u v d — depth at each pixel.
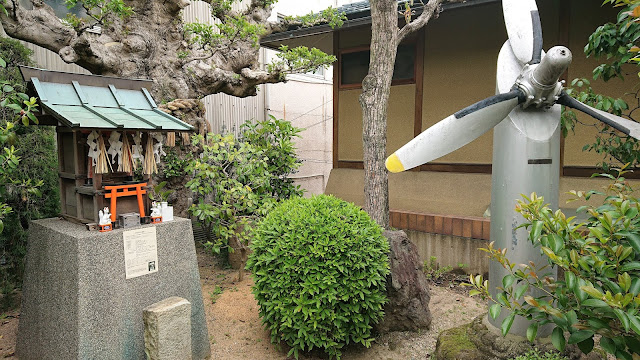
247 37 6.57
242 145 5.63
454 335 3.26
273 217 3.89
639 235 1.90
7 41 4.70
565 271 1.97
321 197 4.12
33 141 4.66
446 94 6.46
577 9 5.40
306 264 3.40
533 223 2.14
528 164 2.81
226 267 5.98
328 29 6.67
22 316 3.62
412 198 6.57
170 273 3.50
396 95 6.94
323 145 12.82
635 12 2.06
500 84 2.89
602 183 5.30
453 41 6.34
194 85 6.19
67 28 5.09
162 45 5.97
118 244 3.15
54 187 4.88
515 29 2.88
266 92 10.28
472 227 5.21
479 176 6.19
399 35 4.96
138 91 3.83
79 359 2.89
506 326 2.12
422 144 2.55
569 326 1.98
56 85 3.30
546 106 2.79
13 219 4.55
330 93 13.09
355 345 3.88
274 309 3.50
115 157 3.48
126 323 3.17
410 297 4.03
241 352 3.77
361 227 3.69
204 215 5.12
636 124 2.55
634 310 1.62
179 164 5.99
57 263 3.15
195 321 3.66
